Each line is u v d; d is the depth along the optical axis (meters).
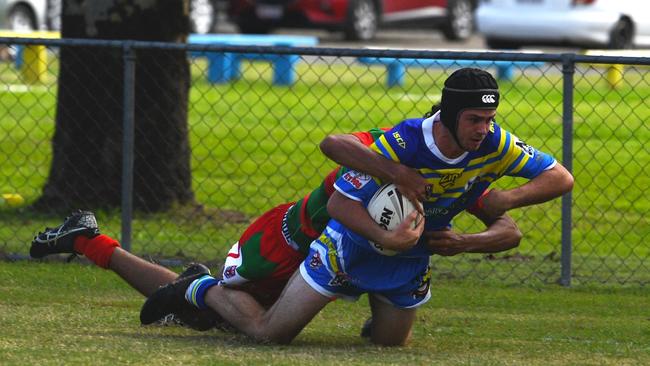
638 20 72.94
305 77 61.88
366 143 18.17
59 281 25.11
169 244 29.58
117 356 18.27
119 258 20.97
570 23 71.50
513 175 18.64
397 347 19.91
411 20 89.44
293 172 39.84
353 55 25.73
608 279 27.00
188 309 20.16
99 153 32.25
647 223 33.69
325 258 18.81
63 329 20.56
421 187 17.72
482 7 74.19
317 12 84.31
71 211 32.34
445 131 17.66
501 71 61.53
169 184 32.59
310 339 20.39
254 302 19.69
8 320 21.22
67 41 27.09
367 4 86.25
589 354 19.69
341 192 17.98
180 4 32.50
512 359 19.09
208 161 40.94
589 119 47.88
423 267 19.33
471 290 25.47
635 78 60.72
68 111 32.34
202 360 18.09
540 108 50.97
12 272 25.91
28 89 47.72
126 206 27.44
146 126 32.22
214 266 27.38
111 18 31.98
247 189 37.28
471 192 18.52
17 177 38.25
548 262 28.77
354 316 22.72
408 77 61.06
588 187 36.81
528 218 33.66
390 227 17.78
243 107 51.81
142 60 32.06
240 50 26.30
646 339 21.19
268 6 84.12
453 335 21.22
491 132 18.06
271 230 19.56
